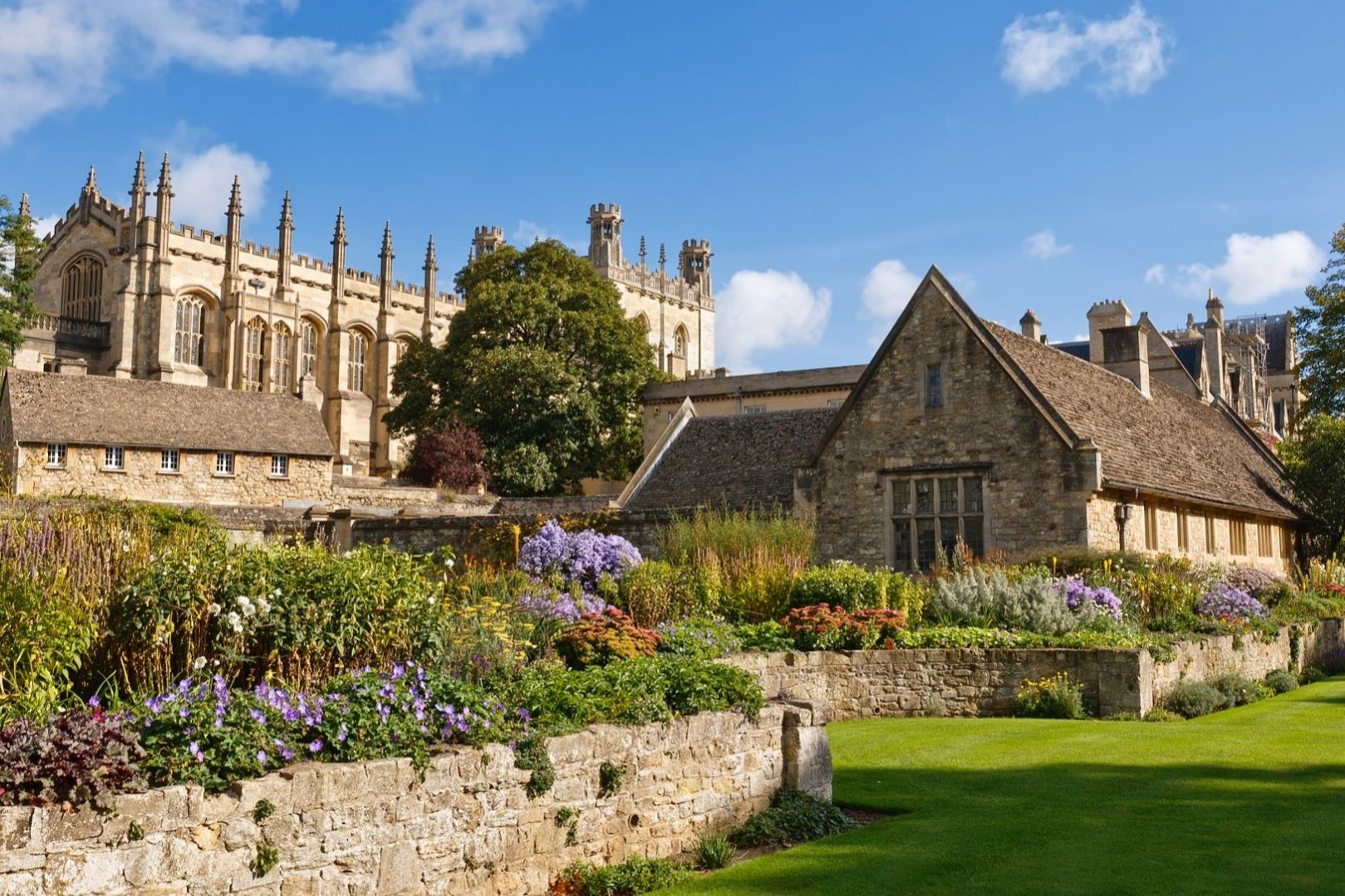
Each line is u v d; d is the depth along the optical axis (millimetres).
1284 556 38250
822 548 28859
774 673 17734
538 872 9414
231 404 52656
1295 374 47969
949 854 10148
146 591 10383
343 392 86562
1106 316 40781
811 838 11039
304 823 7922
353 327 89938
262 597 10516
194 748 7594
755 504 31469
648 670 11688
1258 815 11320
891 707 18625
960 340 27375
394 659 11484
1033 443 26078
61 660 9320
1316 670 25719
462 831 8883
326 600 11031
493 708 9695
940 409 27516
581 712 10391
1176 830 10797
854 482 28594
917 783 13086
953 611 21078
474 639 12500
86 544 10797
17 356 65938
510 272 65500
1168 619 22016
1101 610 21031
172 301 78125
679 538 24234
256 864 7637
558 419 58219
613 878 9477
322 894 7969
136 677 10375
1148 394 36312
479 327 62125
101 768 7133
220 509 33938
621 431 61438
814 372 57969
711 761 11156
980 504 26719
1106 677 17859
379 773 8383
